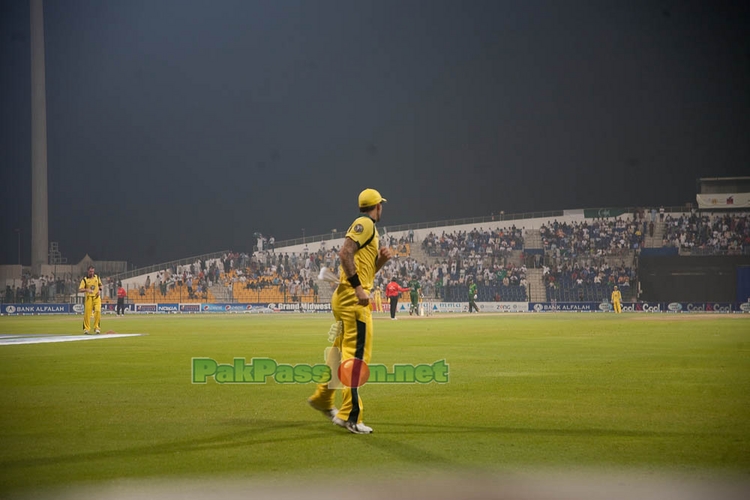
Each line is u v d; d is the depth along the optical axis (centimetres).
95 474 509
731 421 695
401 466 527
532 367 1186
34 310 5103
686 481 486
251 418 730
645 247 5384
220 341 1881
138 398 871
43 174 5603
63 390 944
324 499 448
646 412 748
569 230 5650
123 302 4781
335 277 694
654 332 2209
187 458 554
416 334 2155
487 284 5303
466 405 798
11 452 576
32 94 5572
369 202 704
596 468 519
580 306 5066
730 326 2586
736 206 5441
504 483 481
